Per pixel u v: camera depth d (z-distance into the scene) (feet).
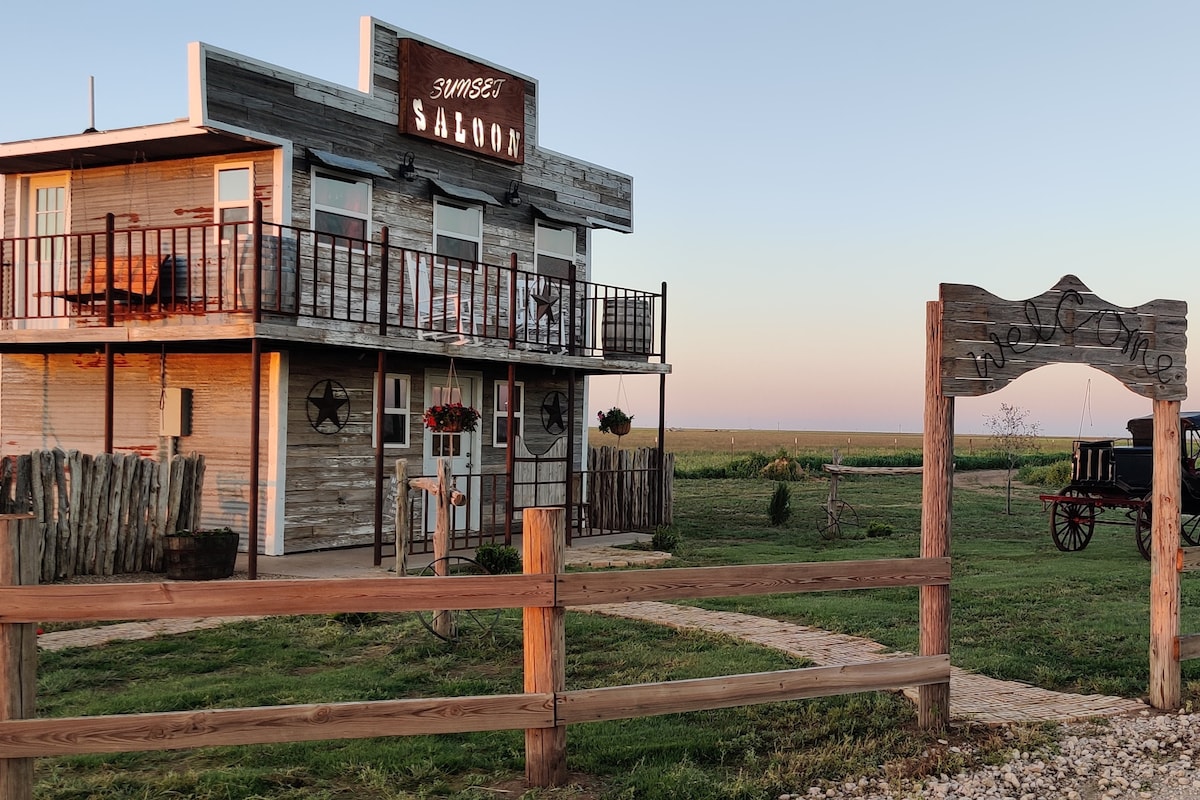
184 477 41.98
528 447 62.18
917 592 40.06
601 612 35.24
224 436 49.34
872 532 63.41
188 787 17.66
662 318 62.44
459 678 25.73
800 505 86.17
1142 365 24.44
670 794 17.79
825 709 23.18
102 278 51.11
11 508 37.22
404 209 53.42
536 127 62.18
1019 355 22.74
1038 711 23.62
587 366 55.83
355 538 51.72
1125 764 20.31
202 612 15.55
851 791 18.61
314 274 42.80
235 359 49.24
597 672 26.40
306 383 49.42
